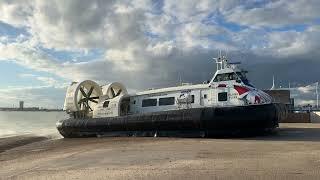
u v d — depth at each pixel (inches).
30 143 914.1
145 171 400.2
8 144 896.3
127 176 378.0
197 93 852.0
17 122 2438.5
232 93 802.8
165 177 362.6
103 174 398.0
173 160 465.4
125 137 880.9
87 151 626.5
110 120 930.1
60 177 397.7
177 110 823.7
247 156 466.6
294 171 358.9
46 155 625.9
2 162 575.2
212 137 784.3
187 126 797.9
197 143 649.0
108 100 991.6
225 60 855.1
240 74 829.2
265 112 752.3
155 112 862.5
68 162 506.3
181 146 612.1
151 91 943.7
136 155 529.3
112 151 595.5
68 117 1069.8
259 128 765.9
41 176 413.4
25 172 450.0
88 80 1061.1
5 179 412.5
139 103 948.0
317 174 343.9
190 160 456.4
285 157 445.7
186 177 357.4
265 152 496.7
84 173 412.2
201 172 375.2
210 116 767.7
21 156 648.4
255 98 771.4
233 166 397.7
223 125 761.6
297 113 1417.3
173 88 905.5
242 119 751.1
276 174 349.1
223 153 504.4
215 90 826.8
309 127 1035.3
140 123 867.4
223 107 772.6
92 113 1046.4
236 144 608.1
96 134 967.0
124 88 1109.1
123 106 971.3
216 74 846.5
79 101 1069.8
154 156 508.7
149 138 816.9
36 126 1877.5
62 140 953.5
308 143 595.8
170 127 823.1
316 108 2046.0
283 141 639.8
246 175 351.3
